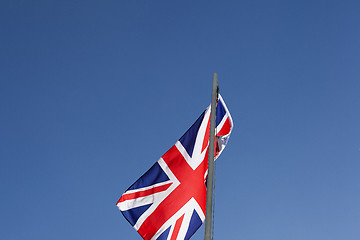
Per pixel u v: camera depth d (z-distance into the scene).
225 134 13.05
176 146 12.20
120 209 11.48
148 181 11.81
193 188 11.64
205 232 8.70
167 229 11.19
